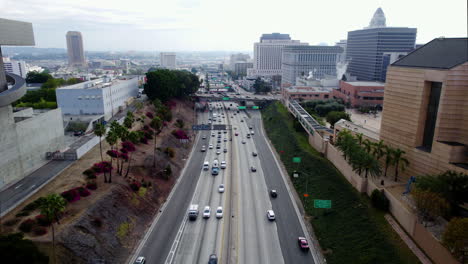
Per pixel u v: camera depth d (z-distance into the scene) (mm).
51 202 47500
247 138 147375
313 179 95000
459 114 68188
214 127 127875
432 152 71250
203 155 121875
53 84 196250
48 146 88562
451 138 69625
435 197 55469
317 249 65312
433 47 78250
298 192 90625
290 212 79750
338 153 96938
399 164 80312
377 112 188375
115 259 59000
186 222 73750
